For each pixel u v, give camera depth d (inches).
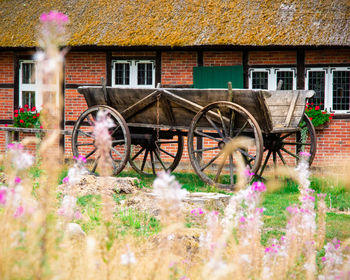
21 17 631.8
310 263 143.8
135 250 165.6
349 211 324.8
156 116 428.1
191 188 375.2
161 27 572.4
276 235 246.7
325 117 540.7
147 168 525.3
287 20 550.0
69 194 147.7
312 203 152.7
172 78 586.2
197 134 420.5
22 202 120.3
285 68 560.1
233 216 157.2
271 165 545.6
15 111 611.8
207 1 598.9
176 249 129.6
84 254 132.6
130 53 595.5
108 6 620.1
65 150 604.1
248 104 380.5
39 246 109.0
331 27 530.0
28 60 622.8
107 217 122.2
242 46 534.0
